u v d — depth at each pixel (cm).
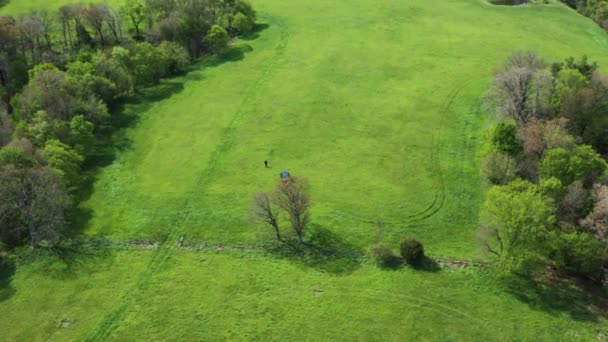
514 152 8506
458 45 13525
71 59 13012
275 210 8494
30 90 10375
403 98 11450
